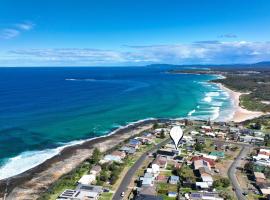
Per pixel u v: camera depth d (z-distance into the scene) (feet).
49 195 279.69
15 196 285.43
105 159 369.71
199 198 278.67
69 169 351.46
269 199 279.49
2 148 413.39
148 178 310.04
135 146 420.77
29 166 358.43
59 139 466.29
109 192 289.12
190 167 357.00
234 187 307.58
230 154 409.49
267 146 447.83
